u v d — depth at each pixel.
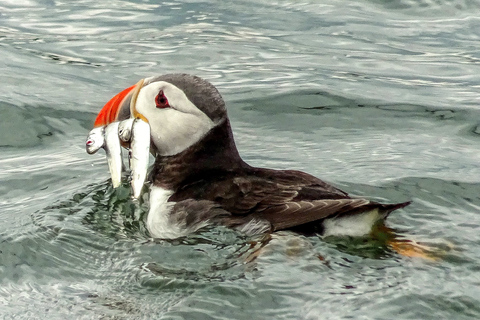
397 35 18.58
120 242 9.73
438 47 17.92
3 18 19.23
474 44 18.05
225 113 10.17
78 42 17.86
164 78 10.35
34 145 13.28
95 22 19.11
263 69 16.48
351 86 15.63
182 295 8.37
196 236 9.35
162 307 8.21
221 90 15.41
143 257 9.26
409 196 11.06
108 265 9.25
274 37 18.38
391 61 17.09
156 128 10.23
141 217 10.48
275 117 14.42
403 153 12.78
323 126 14.09
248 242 9.05
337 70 16.52
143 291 8.57
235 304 8.15
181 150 10.23
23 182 11.83
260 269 8.56
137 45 17.77
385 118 14.34
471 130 13.86
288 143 13.38
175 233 9.59
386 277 8.42
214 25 19.02
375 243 9.02
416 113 14.49
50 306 8.39
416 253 8.89
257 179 9.69
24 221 10.37
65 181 11.84
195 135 10.16
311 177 9.85
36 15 19.52
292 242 8.84
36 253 9.53
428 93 15.40
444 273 8.49
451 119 14.25
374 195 11.10
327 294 8.16
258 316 7.94
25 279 9.00
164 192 10.17
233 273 8.67
